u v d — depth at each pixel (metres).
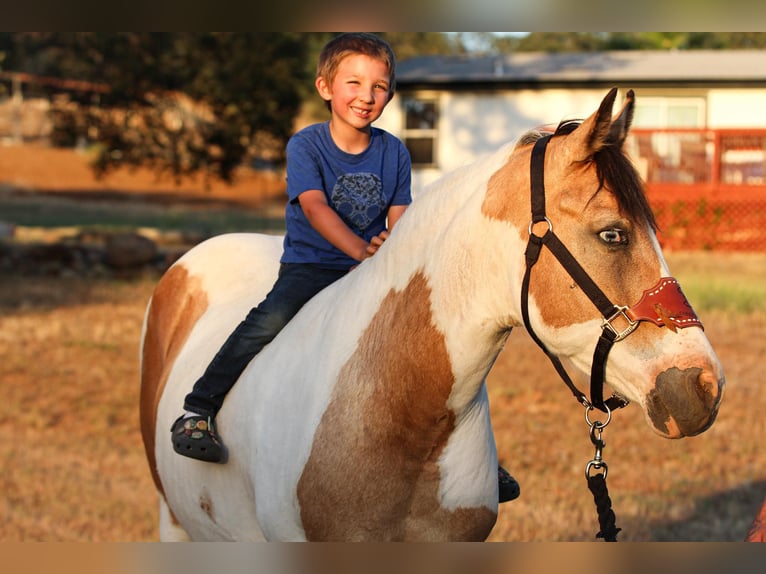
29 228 19.39
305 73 21.28
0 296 12.67
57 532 5.18
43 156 32.94
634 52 23.89
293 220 3.27
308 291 3.22
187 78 20.02
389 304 2.72
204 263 4.03
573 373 2.46
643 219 2.31
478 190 2.56
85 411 7.77
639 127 20.23
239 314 3.56
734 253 17.92
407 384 2.62
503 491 3.17
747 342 10.12
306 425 2.78
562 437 6.93
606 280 2.30
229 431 3.13
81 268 15.27
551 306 2.36
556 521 5.19
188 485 3.39
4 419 7.52
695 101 20.09
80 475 6.26
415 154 20.25
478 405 2.72
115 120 21.08
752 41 34.38
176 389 3.53
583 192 2.34
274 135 21.14
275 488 2.85
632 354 2.29
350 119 3.12
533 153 2.47
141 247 15.28
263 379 3.03
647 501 5.58
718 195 18.61
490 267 2.49
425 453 2.64
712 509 5.48
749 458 6.47
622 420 7.45
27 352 9.63
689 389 2.22
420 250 2.68
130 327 10.93
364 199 3.19
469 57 23.58
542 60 22.69
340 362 2.77
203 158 21.05
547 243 2.36
